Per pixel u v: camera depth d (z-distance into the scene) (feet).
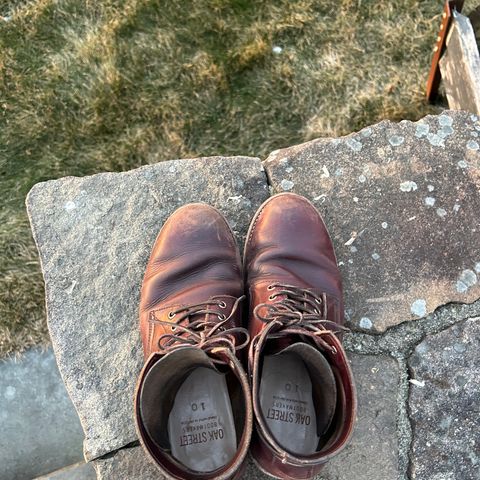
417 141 2.31
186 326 1.92
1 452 2.64
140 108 3.11
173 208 2.24
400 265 2.16
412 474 1.98
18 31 3.24
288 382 1.87
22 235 2.91
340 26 3.23
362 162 2.28
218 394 1.87
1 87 3.16
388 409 2.03
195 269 2.05
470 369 2.05
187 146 3.06
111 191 2.26
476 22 2.83
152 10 3.25
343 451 1.99
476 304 2.13
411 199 2.23
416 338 2.10
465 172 2.26
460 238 2.19
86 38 3.21
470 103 2.64
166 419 1.81
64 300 2.14
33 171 3.04
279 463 1.67
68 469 2.41
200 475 1.61
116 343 2.10
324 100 3.13
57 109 3.12
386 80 3.16
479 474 1.98
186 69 3.17
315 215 2.14
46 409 2.69
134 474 1.96
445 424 2.01
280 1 3.25
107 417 2.02
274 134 3.09
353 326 2.10
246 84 3.16
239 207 2.24
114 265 2.18
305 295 1.98
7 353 2.75
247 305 2.06
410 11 3.24
